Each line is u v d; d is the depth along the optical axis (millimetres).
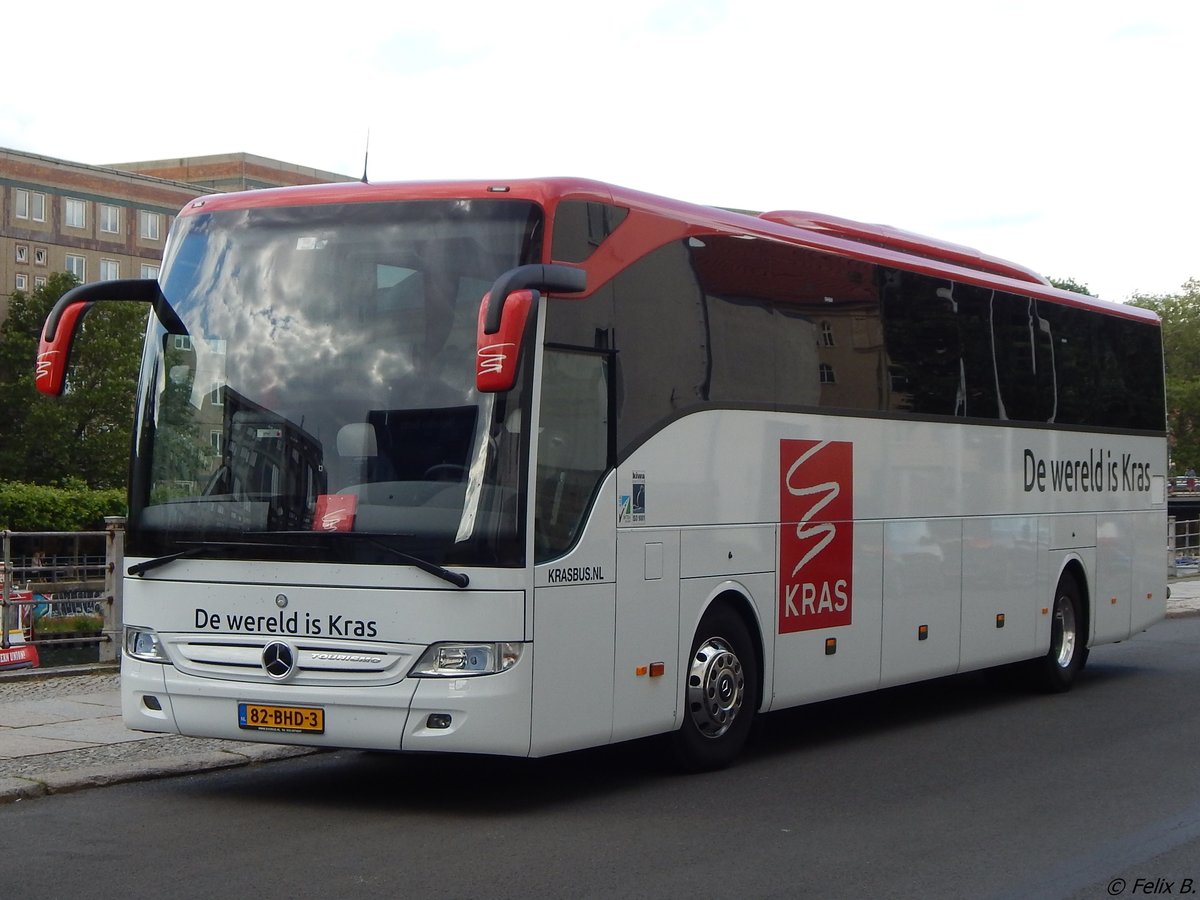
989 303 14023
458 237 8820
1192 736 12492
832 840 8312
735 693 10492
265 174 125938
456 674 8344
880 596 12164
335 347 8867
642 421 9516
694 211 10273
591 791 9711
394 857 7734
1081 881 7469
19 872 7348
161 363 9289
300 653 8625
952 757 11320
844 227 12680
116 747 10695
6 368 90188
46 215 101875
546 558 8656
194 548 8891
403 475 8562
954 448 13289
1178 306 110750
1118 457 16500
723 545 10281
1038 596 14789
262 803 9203
